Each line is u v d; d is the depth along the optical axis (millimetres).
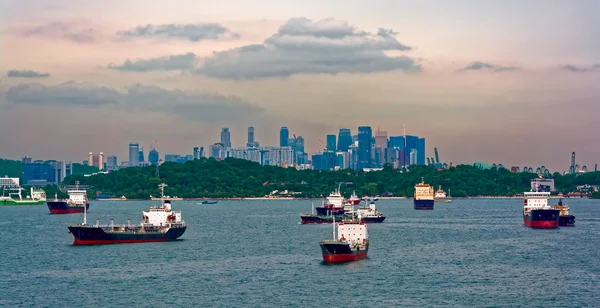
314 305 162500
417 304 163500
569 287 183750
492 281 191250
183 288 181375
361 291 176875
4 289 181625
